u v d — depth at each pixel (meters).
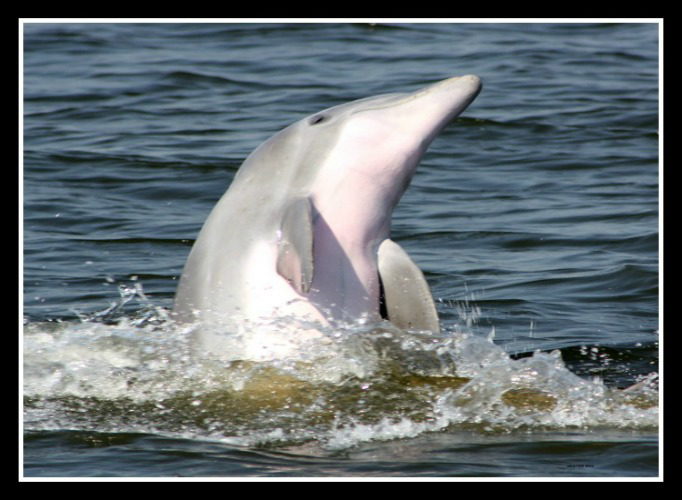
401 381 27.72
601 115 69.00
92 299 38.75
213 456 24.41
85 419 26.59
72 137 62.69
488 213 50.75
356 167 29.20
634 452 24.64
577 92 74.62
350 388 27.36
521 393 27.38
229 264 29.08
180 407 27.05
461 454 24.55
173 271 42.38
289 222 27.55
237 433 25.73
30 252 44.38
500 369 27.95
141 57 82.56
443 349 28.94
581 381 27.98
